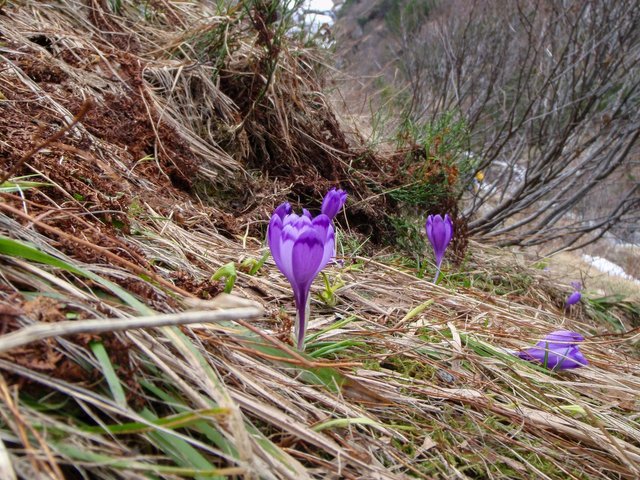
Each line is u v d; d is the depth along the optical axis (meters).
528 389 0.31
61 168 0.30
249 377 0.21
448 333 0.35
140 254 0.28
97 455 0.14
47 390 0.16
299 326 0.25
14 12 0.49
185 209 0.41
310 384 0.23
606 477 0.25
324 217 0.24
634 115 0.94
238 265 0.35
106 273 0.22
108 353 0.17
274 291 0.34
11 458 0.13
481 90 1.13
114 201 0.30
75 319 0.18
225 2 0.62
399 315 0.37
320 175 0.57
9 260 0.19
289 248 0.24
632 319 0.78
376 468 0.20
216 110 0.55
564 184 1.14
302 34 0.71
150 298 0.22
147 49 0.58
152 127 0.45
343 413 0.22
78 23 0.54
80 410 0.16
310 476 0.18
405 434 0.23
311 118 0.59
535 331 0.43
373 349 0.30
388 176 0.60
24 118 0.35
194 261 0.33
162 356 0.18
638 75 0.96
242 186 0.51
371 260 0.47
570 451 0.26
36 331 0.13
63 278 0.21
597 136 0.94
